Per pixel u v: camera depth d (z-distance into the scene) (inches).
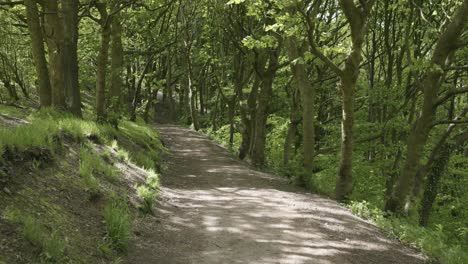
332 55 763.4
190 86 1395.2
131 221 301.9
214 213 384.8
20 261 178.7
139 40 1050.7
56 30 519.2
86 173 314.2
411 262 306.3
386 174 692.7
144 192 362.0
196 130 1392.7
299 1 446.9
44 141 306.2
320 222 374.3
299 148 918.4
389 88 670.5
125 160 452.1
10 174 237.6
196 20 1203.9
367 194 684.1
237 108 1222.3
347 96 481.1
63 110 514.6
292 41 595.8
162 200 403.5
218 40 1024.9
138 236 284.2
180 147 960.3
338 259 284.0
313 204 457.1
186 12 1157.1
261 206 423.5
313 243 313.9
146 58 1318.9
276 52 725.3
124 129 696.4
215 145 1050.7
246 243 303.6
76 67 522.3
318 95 886.4
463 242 543.2
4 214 201.6
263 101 759.1
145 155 577.3
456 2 507.5
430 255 336.2
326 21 765.3
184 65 1502.2
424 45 677.3
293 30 466.6
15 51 862.5
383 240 350.6
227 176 618.5
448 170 677.9
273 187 558.3
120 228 256.7
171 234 311.3
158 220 335.3
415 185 495.5
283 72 885.8
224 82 1258.0
